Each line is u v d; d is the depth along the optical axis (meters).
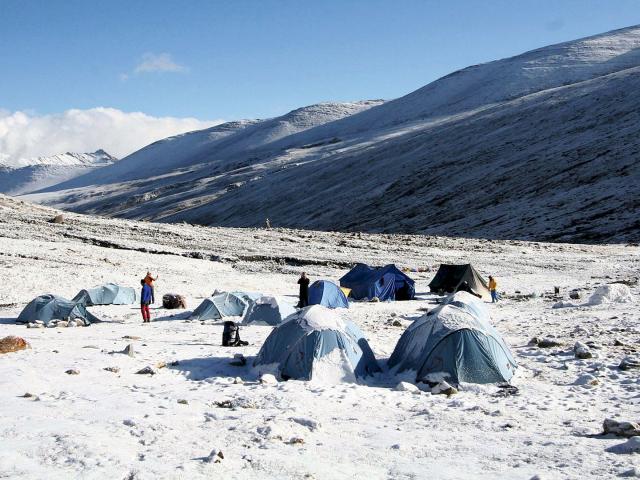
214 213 142.75
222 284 34.72
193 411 10.63
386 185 110.69
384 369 14.74
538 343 16.95
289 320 14.66
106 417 10.06
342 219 101.25
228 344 18.14
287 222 112.00
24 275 32.72
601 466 7.47
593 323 20.59
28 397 11.39
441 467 7.70
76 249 41.09
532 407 11.02
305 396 11.93
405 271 39.75
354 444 8.80
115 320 25.12
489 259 44.50
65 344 18.05
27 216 54.56
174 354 16.53
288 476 7.29
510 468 7.59
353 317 24.86
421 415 10.70
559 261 43.69
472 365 13.14
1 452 8.01
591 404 11.13
